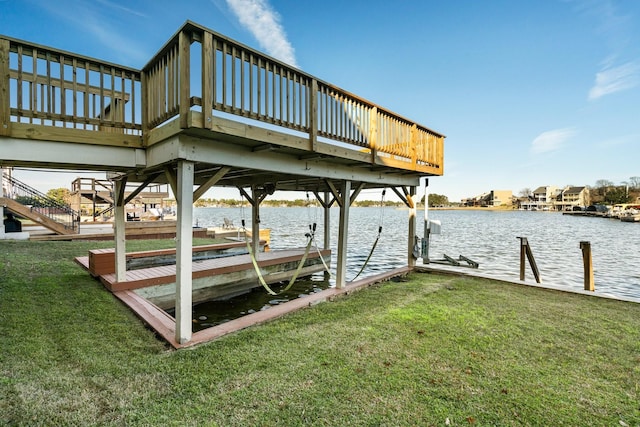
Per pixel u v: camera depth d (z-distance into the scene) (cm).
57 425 188
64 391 221
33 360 261
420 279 638
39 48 281
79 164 315
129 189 1475
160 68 323
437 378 255
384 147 524
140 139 348
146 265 646
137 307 405
